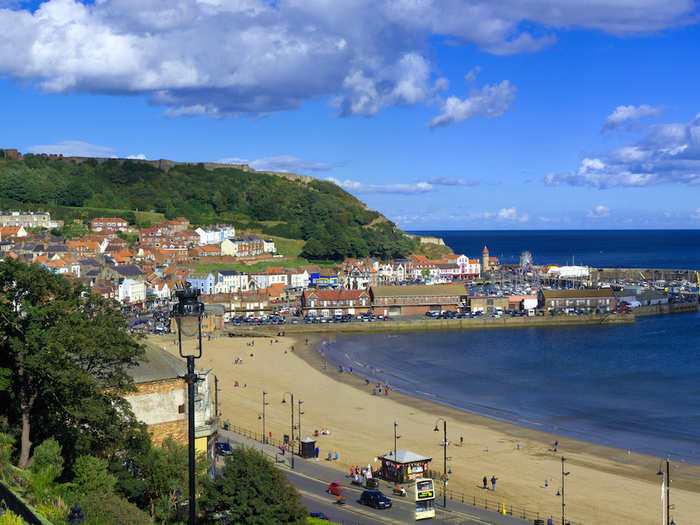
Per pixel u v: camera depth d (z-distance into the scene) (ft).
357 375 520.83
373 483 268.62
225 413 397.80
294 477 277.64
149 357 217.15
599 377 510.99
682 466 318.24
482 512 250.37
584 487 288.92
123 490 175.01
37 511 131.54
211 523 177.88
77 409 172.35
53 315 173.88
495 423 391.04
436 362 573.74
